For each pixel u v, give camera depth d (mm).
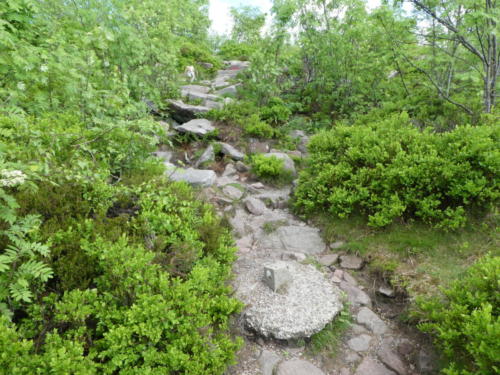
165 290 2949
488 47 6961
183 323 2881
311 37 11508
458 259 4098
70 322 2682
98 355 2541
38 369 2078
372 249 4672
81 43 6773
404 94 9891
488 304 2697
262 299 3764
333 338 3459
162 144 8859
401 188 5117
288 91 12766
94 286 3156
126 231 3775
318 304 3717
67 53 5953
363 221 5227
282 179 7484
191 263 3775
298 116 11094
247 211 6223
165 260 3660
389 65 9734
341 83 11148
